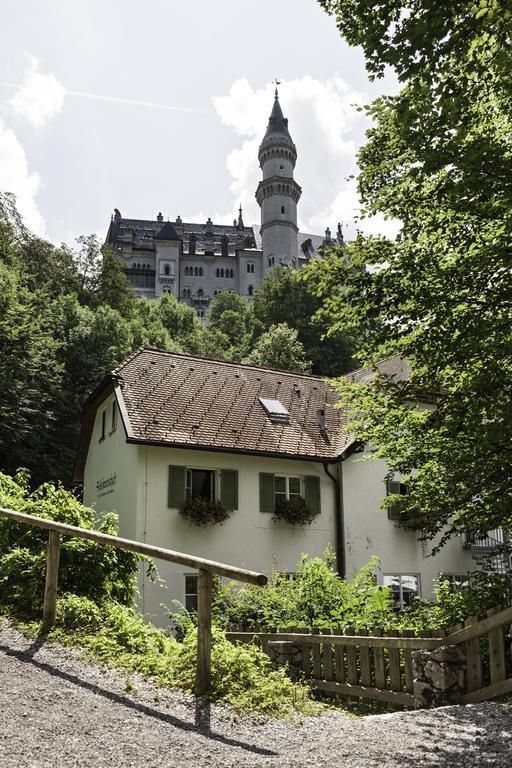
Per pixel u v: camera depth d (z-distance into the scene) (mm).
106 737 4219
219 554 17766
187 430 18203
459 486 9602
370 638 7734
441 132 7121
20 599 7566
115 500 18984
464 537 21250
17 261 43062
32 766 3594
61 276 54219
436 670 6668
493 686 6375
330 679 8359
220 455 18469
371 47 6754
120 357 39688
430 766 4082
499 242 8039
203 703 5211
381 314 8867
